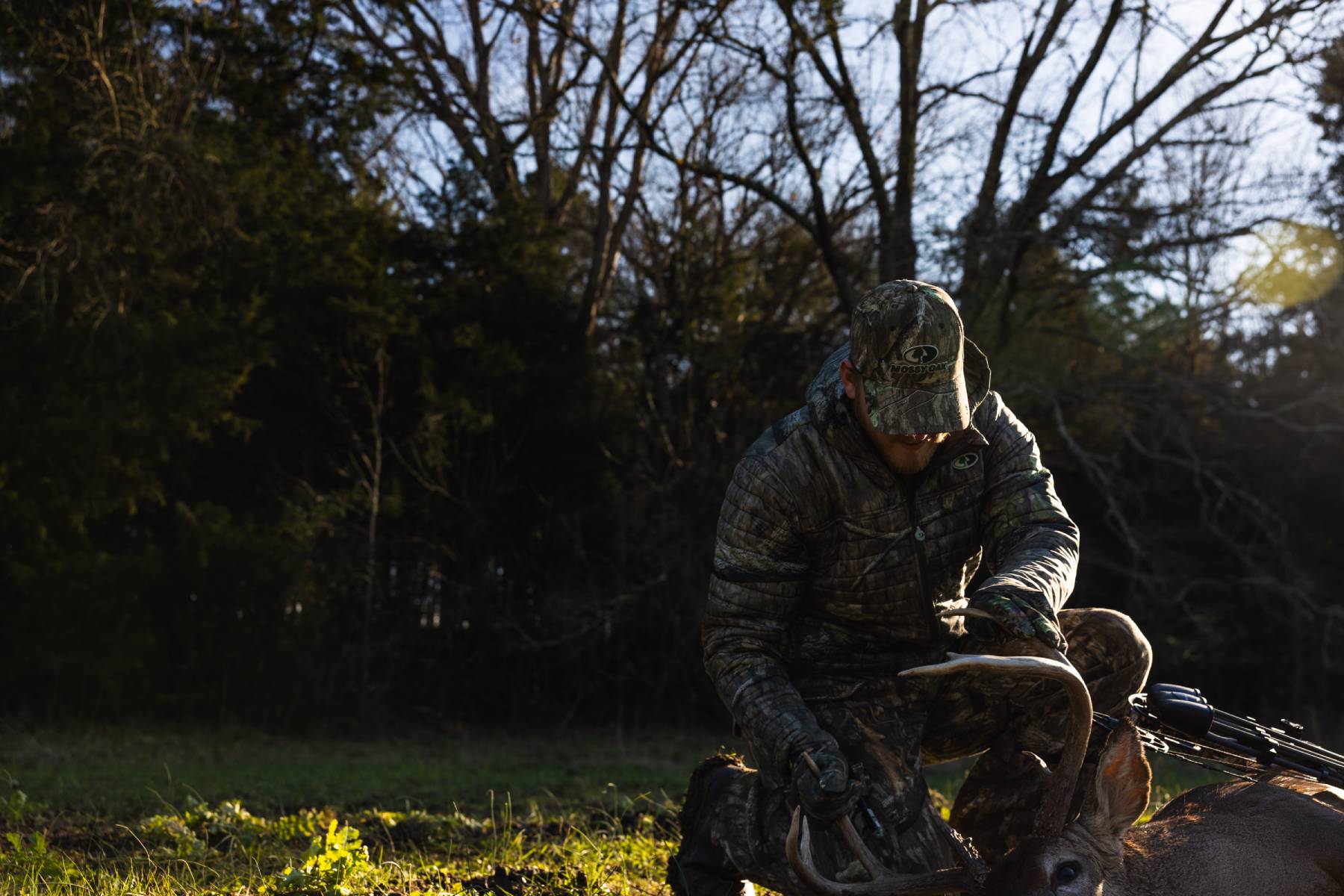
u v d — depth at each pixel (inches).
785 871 132.6
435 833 256.8
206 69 679.7
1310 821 125.3
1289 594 637.3
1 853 221.5
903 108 716.7
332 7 803.4
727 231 903.1
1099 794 115.6
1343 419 674.2
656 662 715.4
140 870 210.1
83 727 587.8
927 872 121.8
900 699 139.8
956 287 680.4
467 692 714.8
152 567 612.7
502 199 779.4
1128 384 676.1
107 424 588.7
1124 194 706.2
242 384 666.8
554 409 733.9
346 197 756.0
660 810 284.5
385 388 715.4
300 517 657.0
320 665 665.0
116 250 613.6
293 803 348.2
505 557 735.7
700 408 791.7
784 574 136.1
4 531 594.6
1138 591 695.7
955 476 135.3
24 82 588.1
